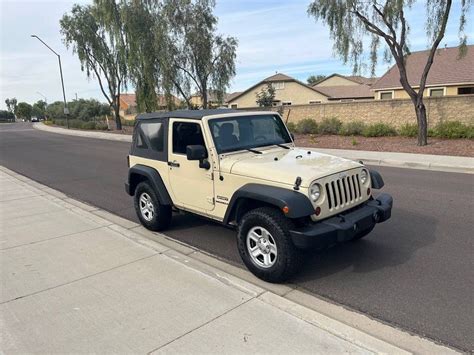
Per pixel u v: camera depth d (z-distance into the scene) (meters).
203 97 26.92
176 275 4.10
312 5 16.55
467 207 6.66
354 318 3.35
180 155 4.98
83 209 7.33
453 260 4.45
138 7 26.14
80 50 35.25
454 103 17.83
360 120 21.42
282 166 4.11
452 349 2.89
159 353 2.80
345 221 3.90
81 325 3.20
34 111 116.69
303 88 48.31
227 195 4.42
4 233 5.73
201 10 24.73
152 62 26.72
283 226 3.77
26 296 3.73
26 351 2.88
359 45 16.34
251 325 3.11
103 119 59.31
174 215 6.61
